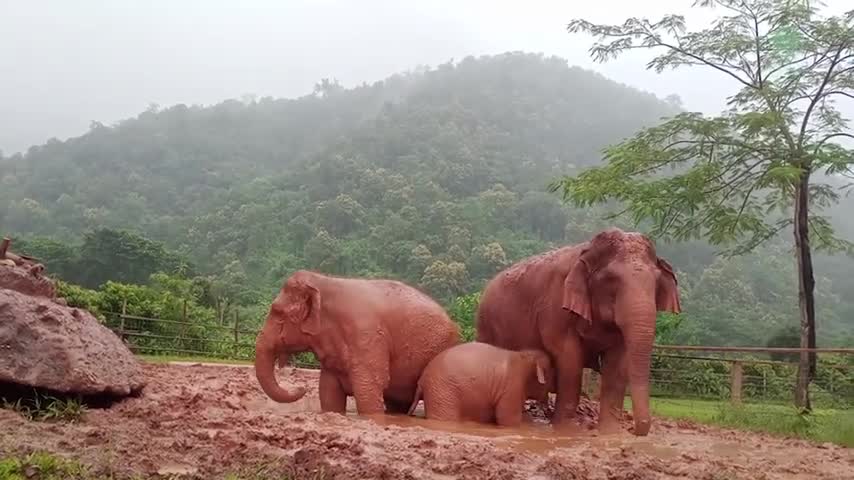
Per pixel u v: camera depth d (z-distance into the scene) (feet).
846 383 51.21
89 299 67.97
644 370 28.02
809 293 48.70
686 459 23.39
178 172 341.21
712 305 147.02
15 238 142.61
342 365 30.30
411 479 17.83
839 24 50.47
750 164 52.13
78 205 278.87
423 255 194.18
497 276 35.88
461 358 29.35
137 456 17.65
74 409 21.83
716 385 52.70
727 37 53.72
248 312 109.50
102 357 24.62
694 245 196.65
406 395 31.45
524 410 33.86
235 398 33.24
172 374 40.47
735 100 52.06
